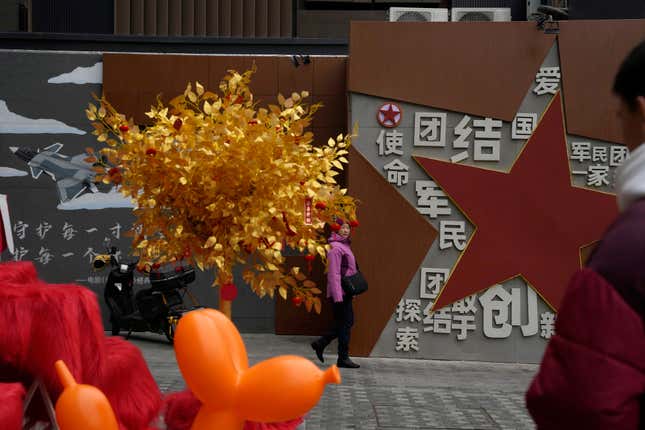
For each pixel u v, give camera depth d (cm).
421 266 979
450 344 977
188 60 1100
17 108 1095
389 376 846
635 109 151
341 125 1105
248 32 1338
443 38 980
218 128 378
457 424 620
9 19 1273
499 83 977
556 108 973
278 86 1106
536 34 974
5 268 338
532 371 916
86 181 1094
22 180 1095
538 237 973
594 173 970
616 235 139
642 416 134
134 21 1320
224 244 389
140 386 341
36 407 315
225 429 278
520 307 974
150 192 389
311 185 391
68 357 296
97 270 1096
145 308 1019
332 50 1120
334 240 873
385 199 978
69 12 1312
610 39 966
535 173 975
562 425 136
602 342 133
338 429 595
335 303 880
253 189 385
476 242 974
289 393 266
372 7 1377
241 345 287
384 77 982
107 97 1097
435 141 981
